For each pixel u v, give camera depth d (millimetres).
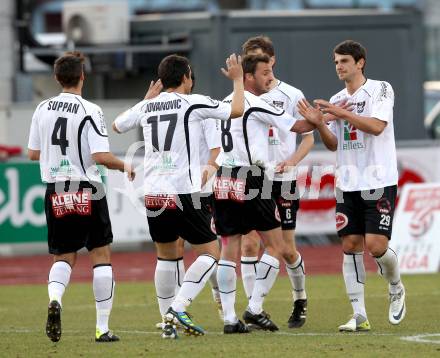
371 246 30328
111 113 70750
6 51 78375
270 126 32438
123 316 37438
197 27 71812
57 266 28781
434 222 53125
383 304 39031
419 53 73062
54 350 27531
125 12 74750
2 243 63625
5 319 37156
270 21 70750
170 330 29406
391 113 30875
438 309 36969
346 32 71750
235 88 29438
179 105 29031
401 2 123312
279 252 31672
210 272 29500
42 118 28922
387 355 25359
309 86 71250
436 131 84375
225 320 30953
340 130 31203
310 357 25172
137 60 74438
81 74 29031
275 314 36812
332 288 46438
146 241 65562
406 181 67312
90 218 28672
